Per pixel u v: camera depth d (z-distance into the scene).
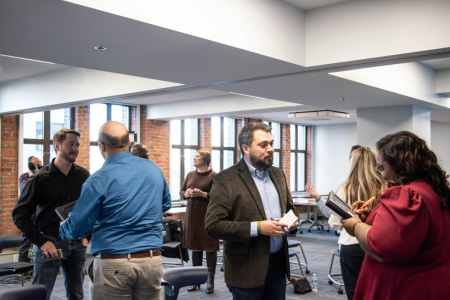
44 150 8.62
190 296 5.19
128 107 10.16
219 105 8.67
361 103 6.69
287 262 2.46
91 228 2.35
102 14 2.68
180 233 6.21
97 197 2.31
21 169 8.13
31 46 3.40
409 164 1.73
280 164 14.26
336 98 6.21
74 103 6.43
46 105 6.58
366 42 3.81
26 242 6.23
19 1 2.46
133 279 2.34
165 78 4.71
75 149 3.35
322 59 4.05
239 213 2.38
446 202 1.66
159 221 2.51
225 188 2.40
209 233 2.33
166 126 10.60
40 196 3.25
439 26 3.45
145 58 3.80
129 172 2.42
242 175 2.45
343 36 3.94
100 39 3.22
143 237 2.38
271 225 2.22
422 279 1.64
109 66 4.12
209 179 5.36
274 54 3.80
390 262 1.63
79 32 3.05
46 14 2.68
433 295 1.62
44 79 3.93
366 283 1.83
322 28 4.07
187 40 3.26
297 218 2.31
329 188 14.97
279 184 2.58
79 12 2.65
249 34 3.57
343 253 3.13
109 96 5.91
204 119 11.76
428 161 1.73
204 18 3.22
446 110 7.76
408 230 1.58
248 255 2.32
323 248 8.85
